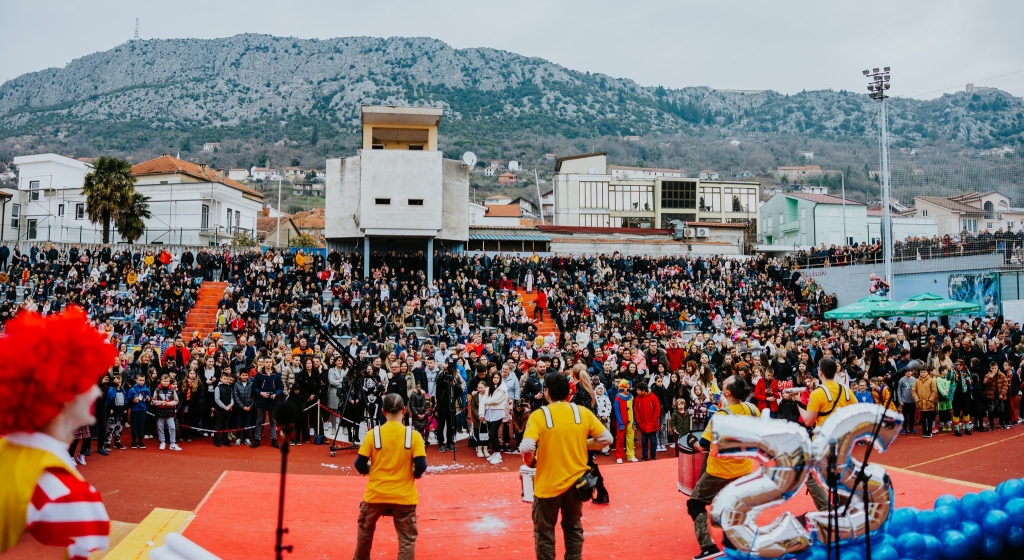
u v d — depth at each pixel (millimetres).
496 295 32688
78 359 3293
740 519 6105
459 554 7934
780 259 44188
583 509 9523
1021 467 13742
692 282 36969
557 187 62688
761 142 194625
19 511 3055
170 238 48406
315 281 32344
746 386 7355
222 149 164125
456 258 35719
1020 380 19375
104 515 3260
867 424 6008
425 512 9453
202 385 16234
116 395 14812
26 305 25812
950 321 34500
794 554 6258
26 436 3211
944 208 53656
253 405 16172
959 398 17375
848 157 165125
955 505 7109
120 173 41562
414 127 37625
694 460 9141
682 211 63125
